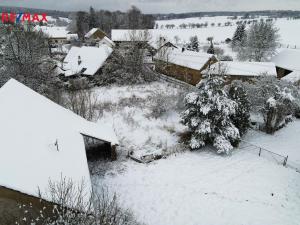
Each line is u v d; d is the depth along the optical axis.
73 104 27.41
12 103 15.25
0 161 10.52
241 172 20.44
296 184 19.11
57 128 16.70
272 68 45.19
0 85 31.41
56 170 12.27
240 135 25.75
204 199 17.22
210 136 23.14
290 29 140.88
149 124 28.50
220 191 18.08
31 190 10.05
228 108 22.67
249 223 15.28
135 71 45.78
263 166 21.45
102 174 19.22
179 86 41.19
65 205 9.08
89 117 27.44
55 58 58.03
